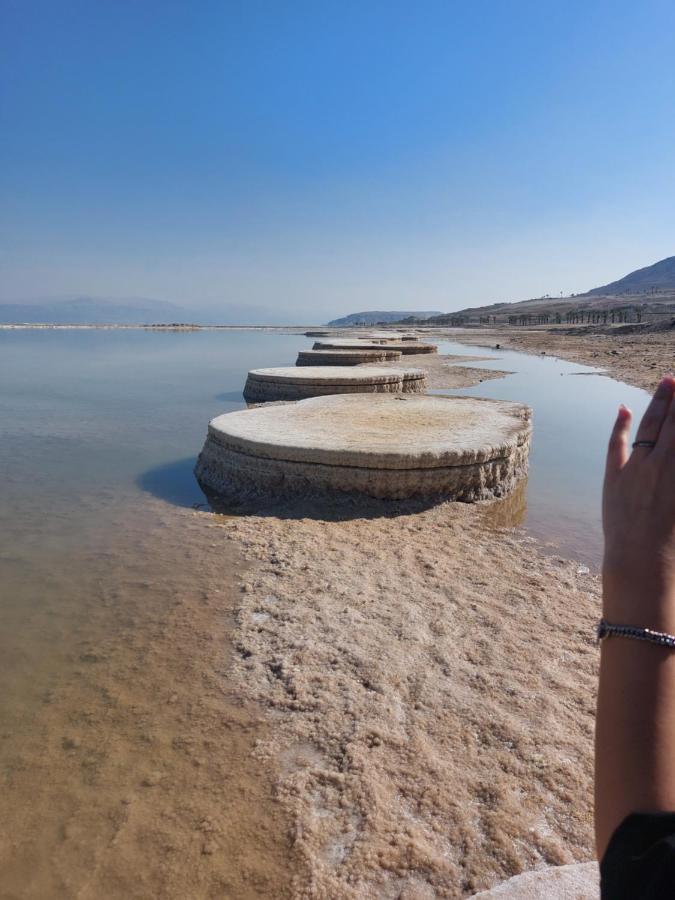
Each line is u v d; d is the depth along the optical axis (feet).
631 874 2.67
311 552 18.51
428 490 23.08
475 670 12.35
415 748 10.17
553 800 9.16
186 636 13.85
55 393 54.13
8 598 15.85
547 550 19.27
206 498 24.61
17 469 29.12
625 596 3.57
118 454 32.19
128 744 10.49
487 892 7.52
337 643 13.29
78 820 8.99
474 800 9.16
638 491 3.80
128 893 7.91
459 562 18.01
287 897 7.82
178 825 8.86
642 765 3.08
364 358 64.28
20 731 10.85
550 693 11.66
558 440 36.32
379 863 8.20
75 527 21.22
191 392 55.06
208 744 10.46
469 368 72.54
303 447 23.22
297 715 11.09
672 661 3.33
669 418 3.91
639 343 110.22
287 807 9.11
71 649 13.43
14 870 8.24
